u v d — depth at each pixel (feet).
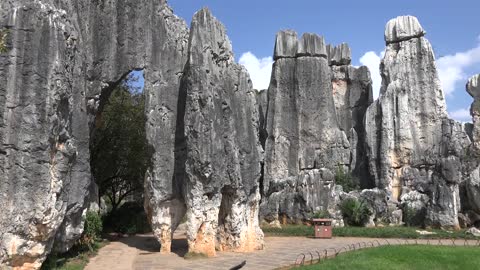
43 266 63.10
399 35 179.22
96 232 91.45
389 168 168.86
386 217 148.56
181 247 95.61
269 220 146.30
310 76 175.94
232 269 68.39
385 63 180.14
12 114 54.80
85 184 73.05
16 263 55.62
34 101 55.31
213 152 82.23
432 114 171.83
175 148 88.53
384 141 170.50
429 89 173.78
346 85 195.21
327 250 90.63
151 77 88.43
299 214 143.84
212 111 82.53
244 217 89.61
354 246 94.94
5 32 52.49
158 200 86.48
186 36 93.66
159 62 89.56
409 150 169.58
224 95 86.74
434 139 170.09
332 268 68.23
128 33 87.92
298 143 172.14
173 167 88.07
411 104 173.78
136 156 130.82
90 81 84.17
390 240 112.47
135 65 87.76
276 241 109.50
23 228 54.60
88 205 82.43
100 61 85.51
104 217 125.29
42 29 56.80
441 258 77.05
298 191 145.59
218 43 88.79
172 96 89.66
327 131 172.76
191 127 81.10
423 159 167.84
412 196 152.46
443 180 135.33
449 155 145.48
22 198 54.49
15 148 54.60
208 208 81.92
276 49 180.96
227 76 89.71
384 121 171.83
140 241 106.22
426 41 176.76
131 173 133.39
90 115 85.35
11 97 54.75
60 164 59.31
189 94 81.97
